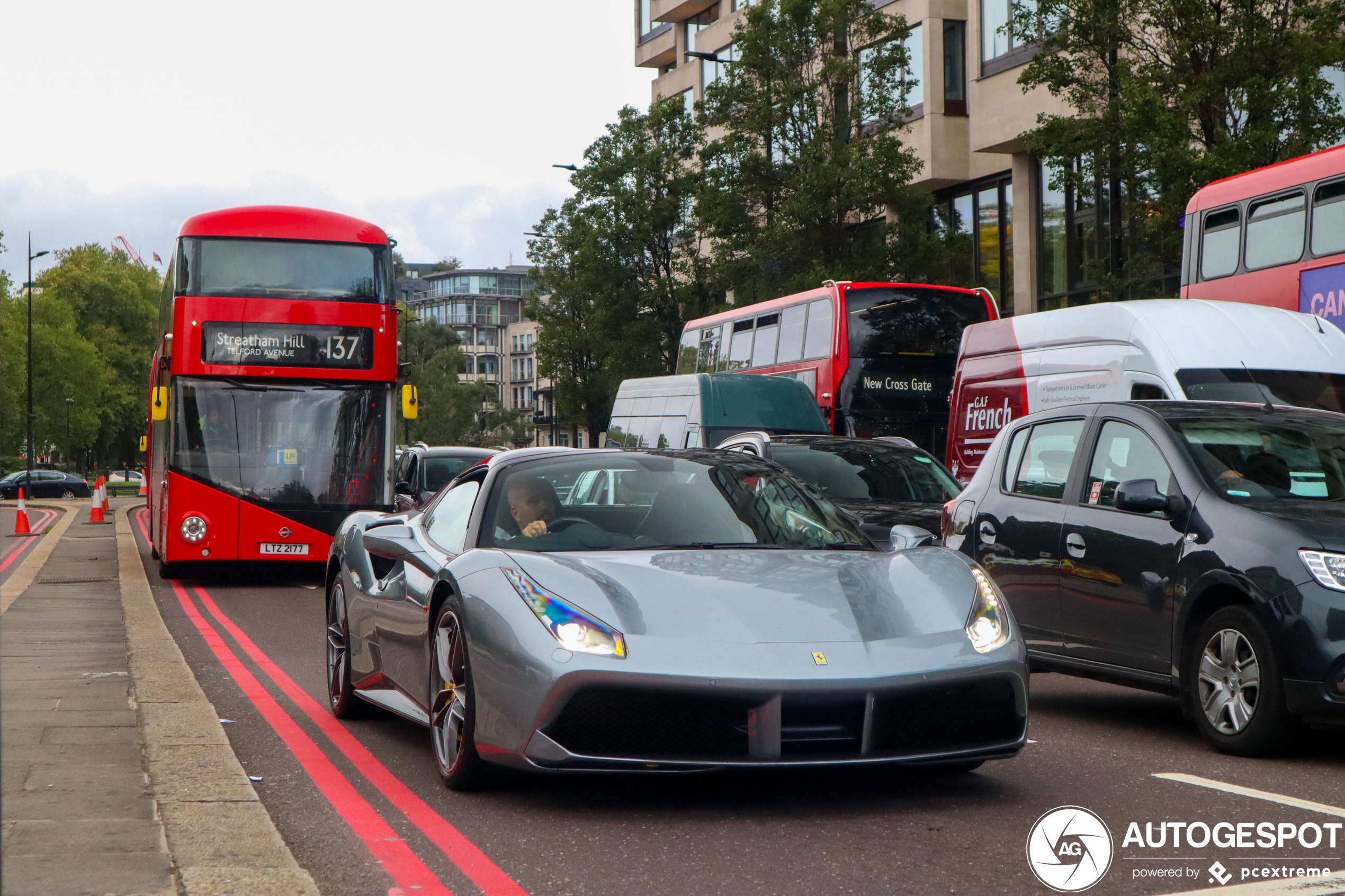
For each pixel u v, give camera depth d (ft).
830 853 15.01
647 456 21.72
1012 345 51.08
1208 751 21.61
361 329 57.57
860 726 16.14
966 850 15.06
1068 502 25.30
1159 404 25.02
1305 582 20.11
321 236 57.67
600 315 130.21
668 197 130.31
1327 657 19.66
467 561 18.53
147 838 14.79
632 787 18.42
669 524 19.83
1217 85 65.87
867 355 68.03
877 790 18.29
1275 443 23.77
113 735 21.20
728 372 74.95
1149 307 43.88
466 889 13.79
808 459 40.63
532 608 16.80
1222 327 42.47
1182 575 22.09
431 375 377.71
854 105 102.68
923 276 100.83
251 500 56.03
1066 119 74.59
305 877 13.62
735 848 15.21
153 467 68.49
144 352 331.57
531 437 364.17
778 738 15.78
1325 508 21.76
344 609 24.75
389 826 16.52
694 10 182.39
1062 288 111.75
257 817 16.17
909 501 38.32
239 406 56.34
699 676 15.74
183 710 23.91
